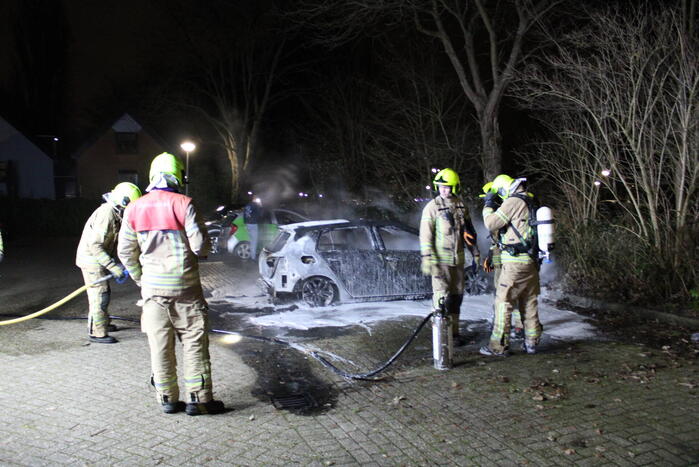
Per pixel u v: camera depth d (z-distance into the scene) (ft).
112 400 14.84
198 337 13.87
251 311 25.91
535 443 12.47
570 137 29.89
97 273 19.84
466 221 19.76
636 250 26.09
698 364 17.56
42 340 20.57
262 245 43.86
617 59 26.05
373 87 67.31
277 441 12.62
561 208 31.27
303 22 48.26
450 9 41.96
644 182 25.31
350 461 11.75
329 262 25.57
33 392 15.34
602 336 20.94
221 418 13.84
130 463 11.59
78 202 86.17
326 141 79.00
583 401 14.73
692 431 12.93
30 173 111.96
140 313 25.95
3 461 11.60
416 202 53.72
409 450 12.22
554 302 26.89
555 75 28.96
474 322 23.03
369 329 21.97
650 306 23.91
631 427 13.16
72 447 12.24
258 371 17.39
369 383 16.34
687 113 23.82
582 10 36.81
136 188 19.47
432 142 54.44
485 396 15.17
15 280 37.58
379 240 26.63
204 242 13.33
